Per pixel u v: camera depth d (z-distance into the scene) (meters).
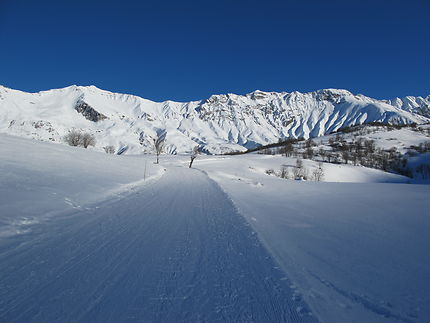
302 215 9.74
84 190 11.00
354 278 4.38
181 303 3.33
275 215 9.55
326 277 4.37
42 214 7.18
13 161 13.42
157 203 10.73
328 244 6.19
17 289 3.51
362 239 6.67
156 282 3.87
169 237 6.08
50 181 10.98
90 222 7.12
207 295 3.55
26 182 9.83
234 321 3.01
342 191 19.17
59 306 3.16
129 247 5.30
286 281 4.02
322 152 133.62
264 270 4.39
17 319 2.88
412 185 25.95
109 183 14.16
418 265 5.00
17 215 6.62
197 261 4.70
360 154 128.50
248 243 5.77
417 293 3.92
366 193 17.80
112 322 2.91
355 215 9.88
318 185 24.86
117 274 4.07
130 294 3.51
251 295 3.58
